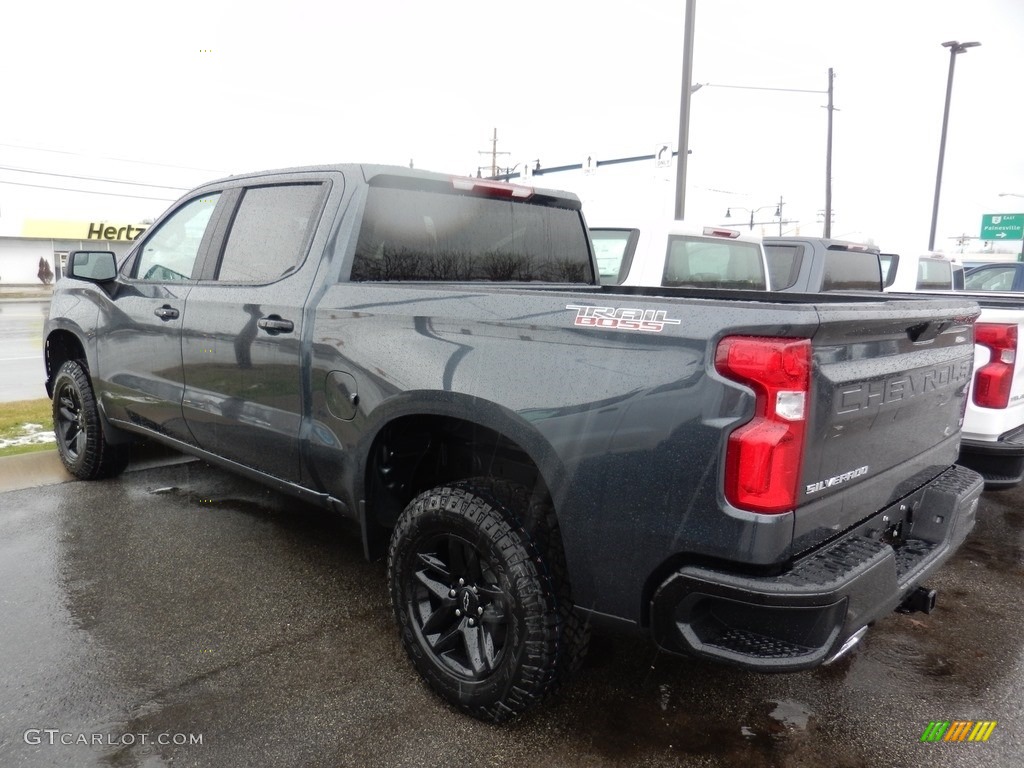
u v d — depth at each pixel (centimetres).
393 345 270
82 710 254
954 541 267
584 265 413
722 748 243
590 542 218
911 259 912
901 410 240
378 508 295
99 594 339
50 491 479
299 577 362
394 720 253
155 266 417
